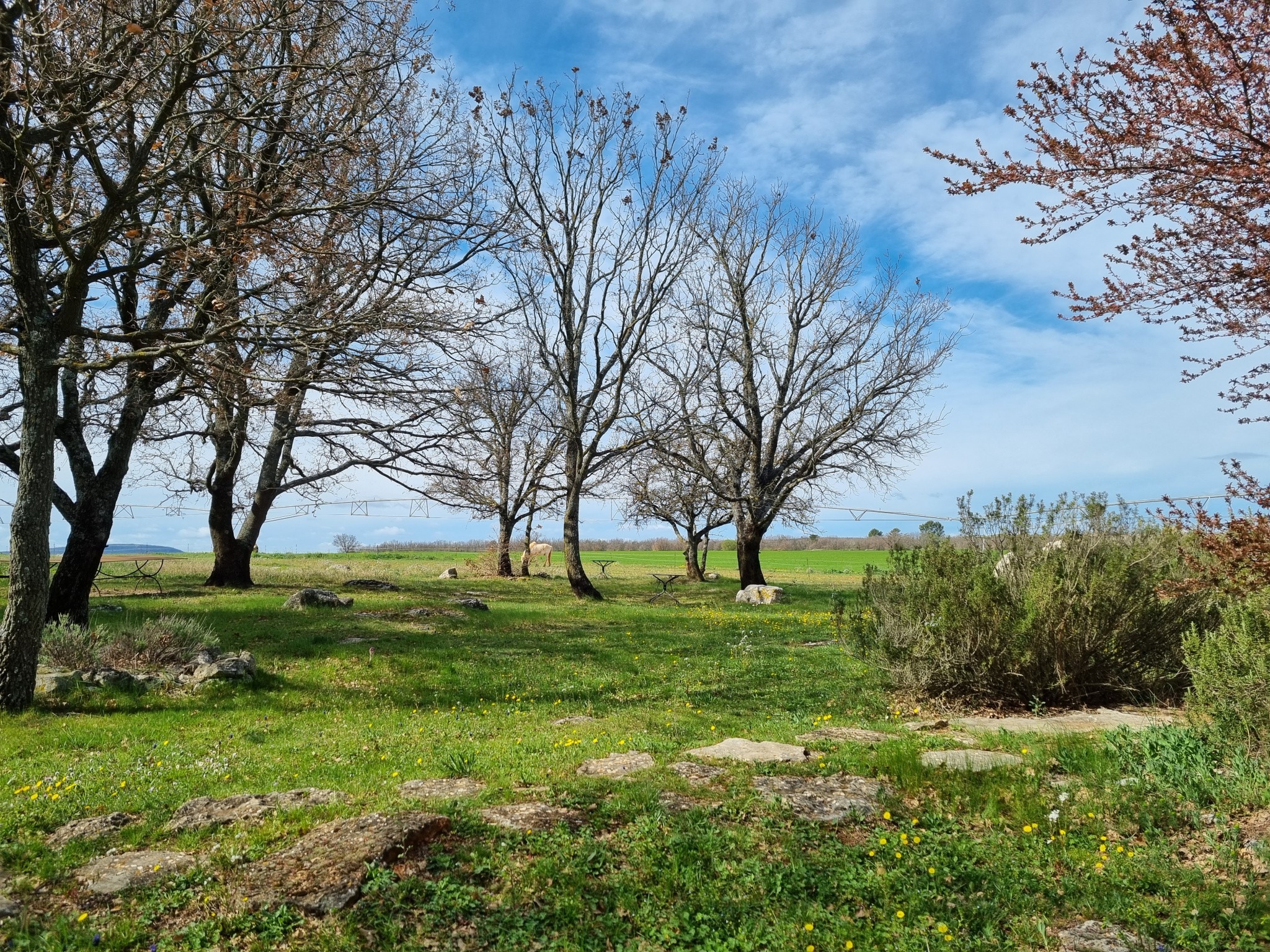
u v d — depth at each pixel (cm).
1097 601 1059
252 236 1296
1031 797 666
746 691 1368
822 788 711
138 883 550
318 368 1488
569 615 2512
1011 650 1077
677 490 4144
